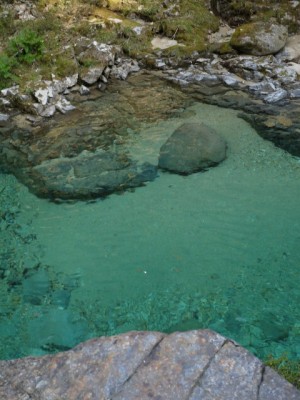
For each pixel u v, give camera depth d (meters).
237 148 6.24
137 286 4.31
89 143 6.43
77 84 7.88
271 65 8.14
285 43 8.67
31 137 6.62
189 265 4.52
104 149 6.29
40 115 7.09
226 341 2.54
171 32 9.09
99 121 6.97
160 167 5.88
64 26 9.02
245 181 5.61
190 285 4.30
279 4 9.42
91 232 4.95
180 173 5.76
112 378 2.40
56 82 7.60
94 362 2.48
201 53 8.76
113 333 3.87
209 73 8.25
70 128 6.80
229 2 9.59
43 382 2.42
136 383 2.37
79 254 4.68
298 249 4.65
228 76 8.07
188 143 6.16
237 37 8.52
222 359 2.45
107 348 2.54
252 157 6.04
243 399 2.28
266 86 7.69
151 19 9.56
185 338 2.56
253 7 9.40
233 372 2.39
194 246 4.73
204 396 2.29
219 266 4.50
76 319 4.01
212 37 9.27
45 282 4.38
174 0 9.77
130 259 4.61
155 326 3.92
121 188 5.55
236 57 8.46
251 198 5.34
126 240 4.83
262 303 4.09
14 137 6.63
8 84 7.56
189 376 2.38
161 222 5.04
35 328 3.93
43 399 2.35
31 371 2.48
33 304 4.15
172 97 7.63
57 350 3.75
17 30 8.62
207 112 7.16
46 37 8.54
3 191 5.56
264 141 6.37
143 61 8.68
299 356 3.57
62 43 8.48
